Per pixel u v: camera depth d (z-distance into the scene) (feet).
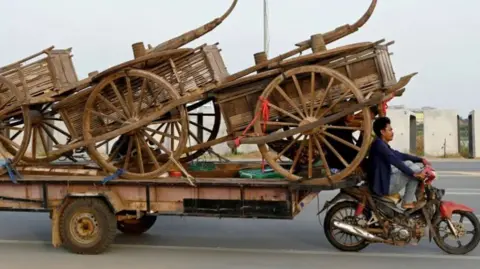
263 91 23.00
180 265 21.77
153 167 26.05
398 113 103.04
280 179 23.32
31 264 21.99
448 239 26.03
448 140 106.73
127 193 24.32
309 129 21.99
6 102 25.73
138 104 24.34
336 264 21.85
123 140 25.08
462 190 46.09
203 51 23.82
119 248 25.07
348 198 23.57
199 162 29.30
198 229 29.68
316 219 32.73
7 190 25.36
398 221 22.94
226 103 24.09
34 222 32.22
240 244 25.91
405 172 22.52
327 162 23.73
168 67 24.34
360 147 21.86
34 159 27.48
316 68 22.17
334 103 22.25
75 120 25.73
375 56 22.40
